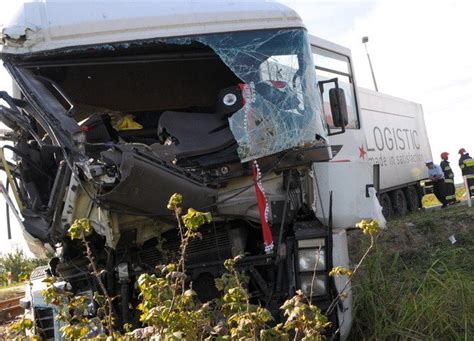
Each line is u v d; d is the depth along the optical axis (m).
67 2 5.93
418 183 21.31
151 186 4.86
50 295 3.73
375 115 16.77
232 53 5.91
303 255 5.59
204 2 6.04
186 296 3.33
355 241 9.51
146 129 6.31
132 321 5.57
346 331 5.60
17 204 6.03
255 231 5.90
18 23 5.79
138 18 5.89
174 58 6.18
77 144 5.00
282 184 5.69
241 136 5.47
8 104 5.74
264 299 5.52
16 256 18.86
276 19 6.07
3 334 4.40
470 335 5.68
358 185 6.11
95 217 5.16
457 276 6.51
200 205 5.16
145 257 5.76
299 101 5.87
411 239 10.45
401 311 6.04
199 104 6.85
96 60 6.00
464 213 11.77
